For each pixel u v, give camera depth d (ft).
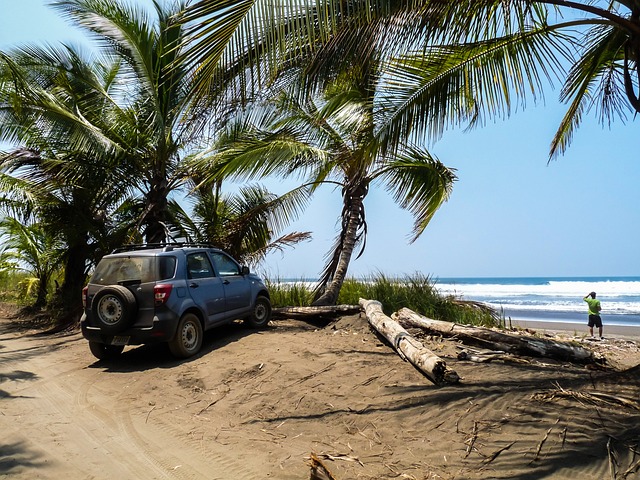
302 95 18.38
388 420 14.38
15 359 26.68
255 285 31.35
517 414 13.52
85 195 44.62
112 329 22.54
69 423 15.76
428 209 39.01
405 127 20.76
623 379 15.15
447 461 11.66
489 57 19.76
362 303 33.83
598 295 140.77
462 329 25.23
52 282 59.93
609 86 24.35
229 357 22.88
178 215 47.80
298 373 19.43
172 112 38.17
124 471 12.05
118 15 37.45
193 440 14.06
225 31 13.08
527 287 208.95
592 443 11.55
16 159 42.57
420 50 18.02
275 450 13.08
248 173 33.99
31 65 38.29
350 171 39.06
